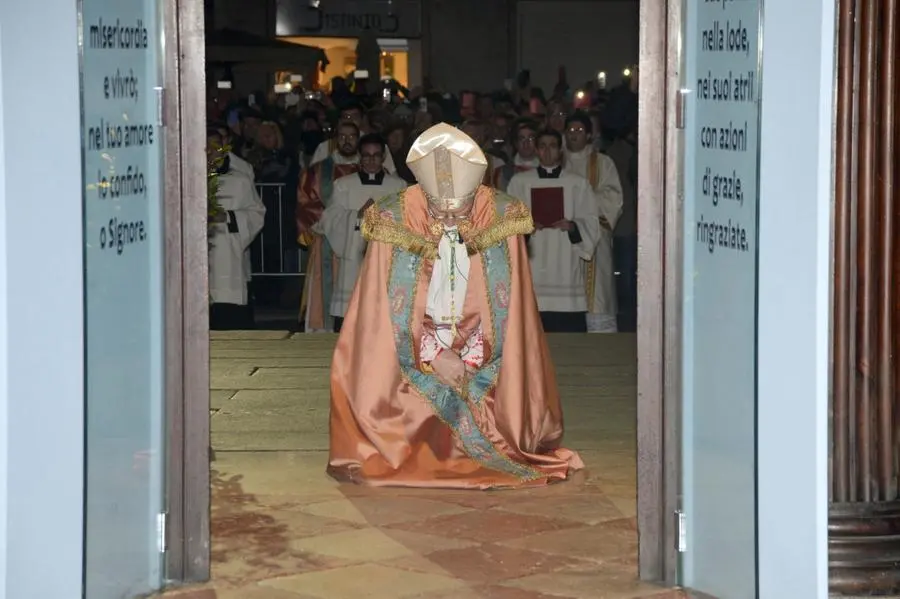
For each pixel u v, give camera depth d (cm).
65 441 500
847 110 516
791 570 492
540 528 638
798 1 477
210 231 1194
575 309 1180
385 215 716
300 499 684
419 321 716
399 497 688
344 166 1193
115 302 518
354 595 554
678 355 553
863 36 514
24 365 488
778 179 489
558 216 1169
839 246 523
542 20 2188
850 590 526
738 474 518
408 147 1327
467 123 1329
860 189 522
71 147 489
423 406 714
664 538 564
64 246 493
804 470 485
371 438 713
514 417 716
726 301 520
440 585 564
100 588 514
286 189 1348
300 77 1903
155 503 559
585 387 931
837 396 528
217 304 1219
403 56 2197
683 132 542
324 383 939
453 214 706
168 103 545
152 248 546
